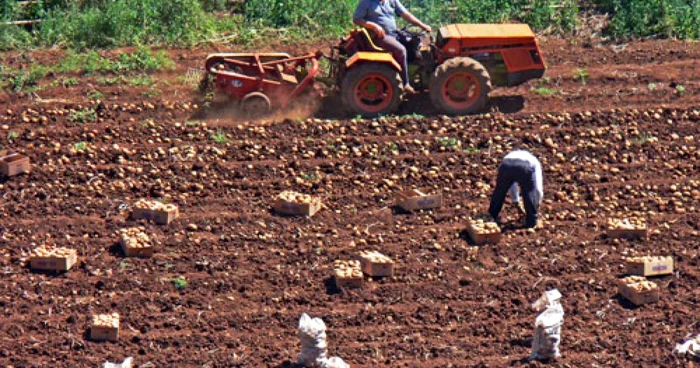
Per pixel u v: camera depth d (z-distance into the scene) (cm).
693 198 5978
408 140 6438
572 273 5322
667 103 6988
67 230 5584
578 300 5122
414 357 4725
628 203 5919
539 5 8269
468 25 6938
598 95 7075
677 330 4909
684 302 5119
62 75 7244
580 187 6066
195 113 6781
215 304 5053
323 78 6888
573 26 8212
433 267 5338
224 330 4888
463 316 4994
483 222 5594
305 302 5081
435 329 4906
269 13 8162
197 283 5181
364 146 6369
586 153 6384
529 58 6812
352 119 6669
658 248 5525
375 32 6650
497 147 6391
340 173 6147
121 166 6147
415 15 8231
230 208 5800
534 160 5594
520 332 4891
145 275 5238
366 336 4850
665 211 5872
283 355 4709
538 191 5609
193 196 5903
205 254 5400
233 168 6141
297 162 6206
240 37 7912
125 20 7912
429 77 6900
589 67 7544
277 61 6775
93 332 4784
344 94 6694
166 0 7994
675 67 7506
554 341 4656
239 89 6719
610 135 6569
